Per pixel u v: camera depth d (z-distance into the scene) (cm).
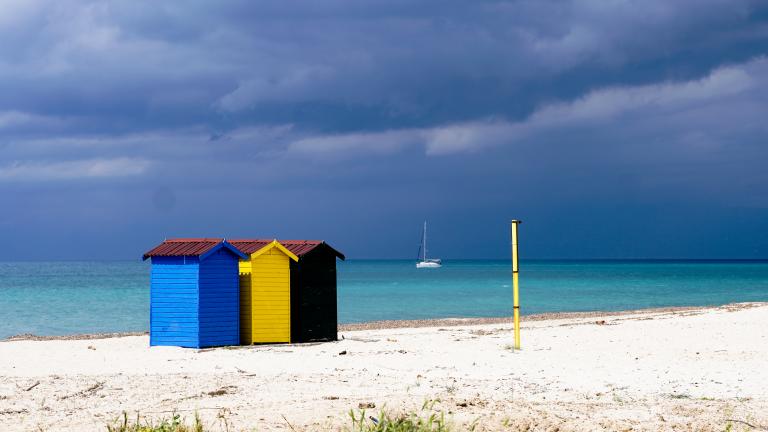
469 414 869
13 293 6738
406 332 2450
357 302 5344
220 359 1653
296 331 2027
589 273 15175
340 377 1290
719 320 2520
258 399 1033
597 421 840
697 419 873
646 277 11969
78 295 6412
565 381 1259
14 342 2105
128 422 855
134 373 1404
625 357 1622
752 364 1473
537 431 799
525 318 3419
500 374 1364
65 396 1087
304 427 794
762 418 891
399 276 13675
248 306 1984
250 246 2053
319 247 2062
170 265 1944
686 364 1486
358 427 782
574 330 2309
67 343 2045
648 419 873
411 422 766
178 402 1017
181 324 1917
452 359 1609
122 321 3756
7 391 1131
